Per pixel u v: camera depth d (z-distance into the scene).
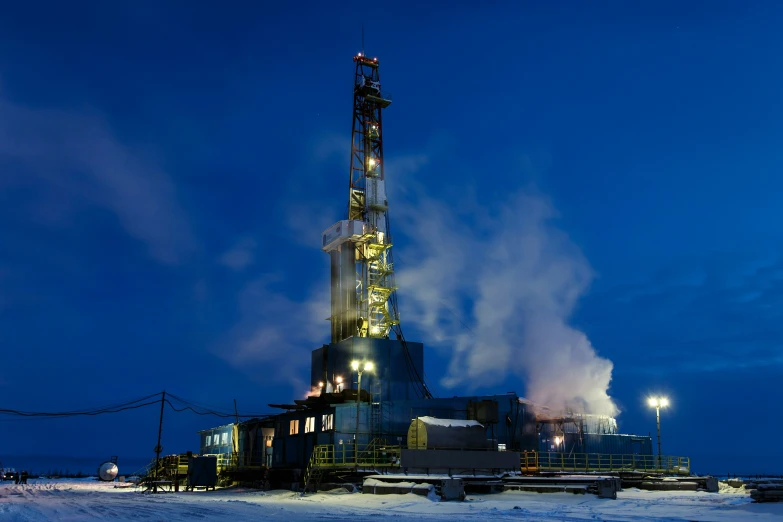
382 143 89.44
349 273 80.12
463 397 60.81
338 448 56.09
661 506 34.31
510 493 43.84
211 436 92.25
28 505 36.00
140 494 54.16
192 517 27.38
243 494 52.88
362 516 28.47
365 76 91.19
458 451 48.69
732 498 37.91
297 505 36.66
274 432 69.25
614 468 61.41
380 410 58.59
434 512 31.27
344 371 73.31
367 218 84.69
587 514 29.45
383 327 78.81
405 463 47.38
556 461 59.22
